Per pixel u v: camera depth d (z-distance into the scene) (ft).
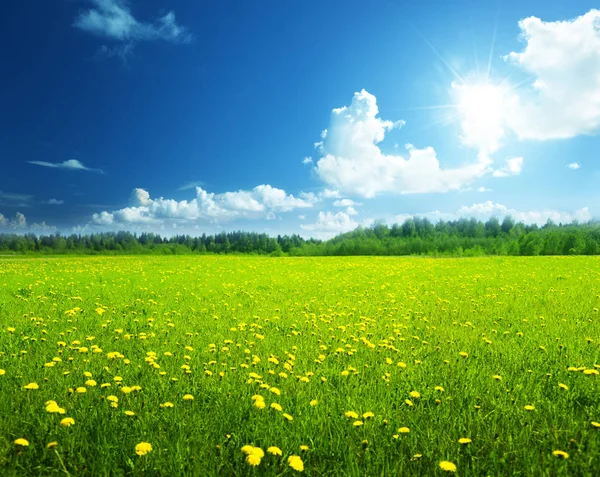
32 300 16.65
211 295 19.22
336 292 20.65
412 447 5.17
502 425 5.80
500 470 4.77
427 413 6.18
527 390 7.00
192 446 5.08
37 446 5.05
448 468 4.44
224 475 4.69
